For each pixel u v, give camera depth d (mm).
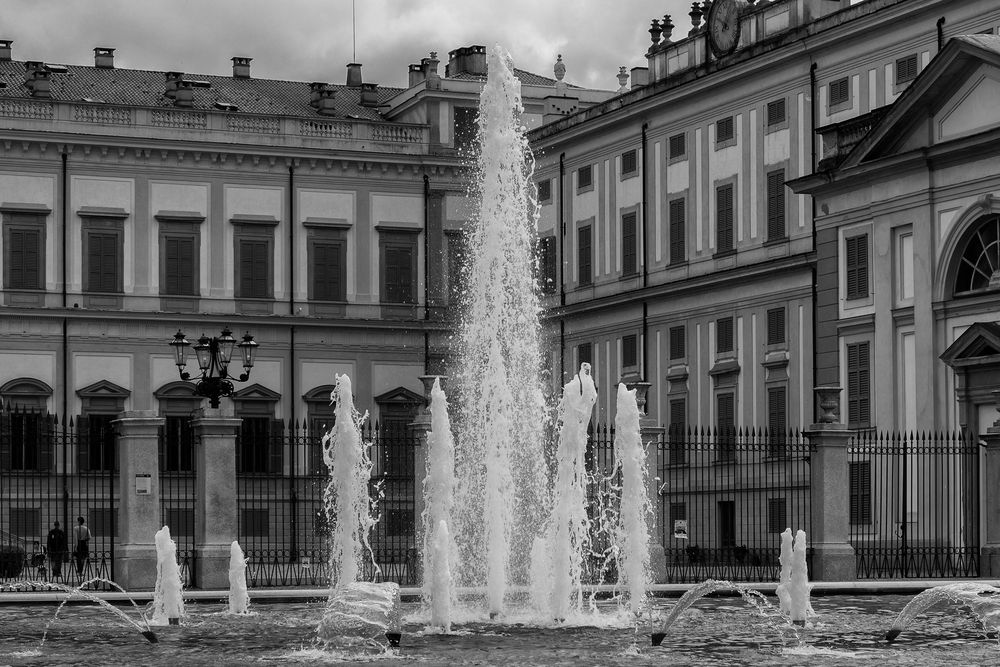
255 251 78375
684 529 54438
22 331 74438
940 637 27156
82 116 75750
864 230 55344
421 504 40219
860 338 55438
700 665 23344
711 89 68938
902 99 52500
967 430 49719
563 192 79875
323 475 76438
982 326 48656
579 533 31062
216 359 45750
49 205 75375
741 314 66438
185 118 77438
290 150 78688
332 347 78875
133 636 28203
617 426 32688
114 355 75562
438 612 28172
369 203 80375
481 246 35188
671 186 71750
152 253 76812
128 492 39156
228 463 39500
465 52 88750
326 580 41750
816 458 40781
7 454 71438
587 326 77250
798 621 29062
